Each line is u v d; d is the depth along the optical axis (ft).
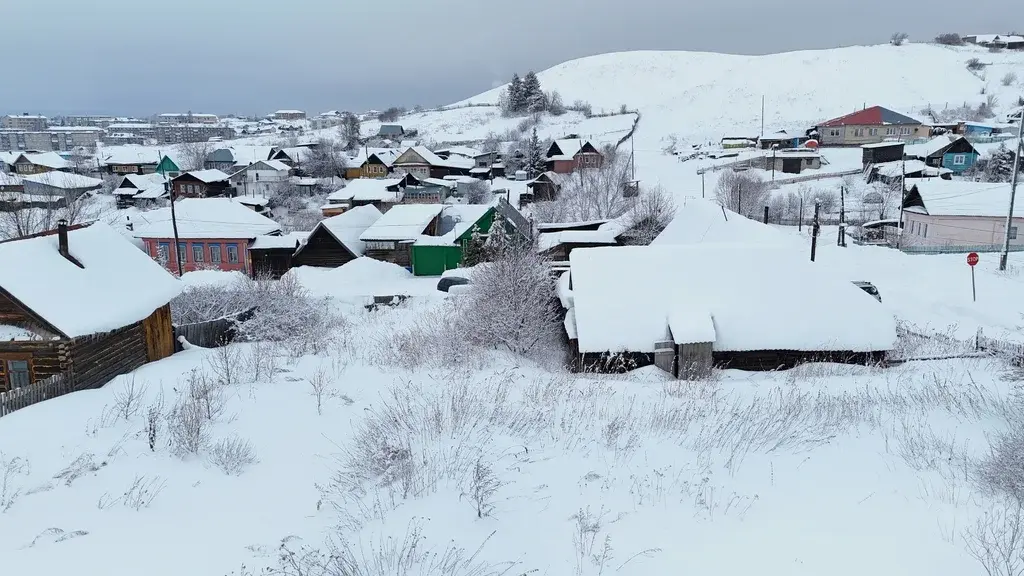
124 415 36.50
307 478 29.60
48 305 44.83
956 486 27.14
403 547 21.65
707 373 55.01
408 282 110.93
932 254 117.60
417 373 48.91
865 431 34.73
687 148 289.12
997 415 36.50
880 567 20.63
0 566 20.68
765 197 173.47
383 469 28.84
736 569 20.70
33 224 111.96
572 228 144.87
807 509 25.30
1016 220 129.08
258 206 225.35
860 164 233.14
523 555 21.65
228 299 75.25
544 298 67.77
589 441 32.83
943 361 56.65
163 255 135.85
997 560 20.57
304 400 40.50
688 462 30.19
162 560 21.56
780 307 58.13
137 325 53.93
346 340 61.16
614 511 25.07
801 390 45.16
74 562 21.15
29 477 27.81
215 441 33.01
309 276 114.83
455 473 28.35
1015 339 65.21
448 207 153.79
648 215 136.67
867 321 57.26
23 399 38.32
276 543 23.20
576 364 59.36
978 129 260.42
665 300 58.90
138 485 27.63
